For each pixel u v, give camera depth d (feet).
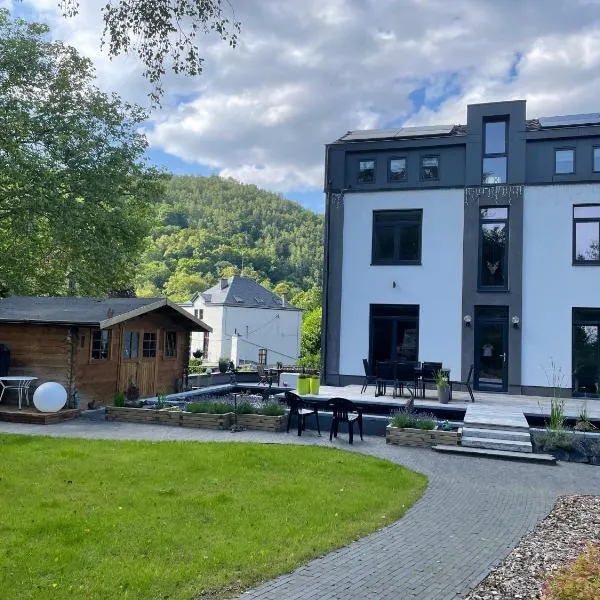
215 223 330.75
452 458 31.71
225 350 160.35
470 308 55.47
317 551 16.65
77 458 27.27
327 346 59.52
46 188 66.59
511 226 54.70
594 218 52.95
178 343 57.41
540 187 54.24
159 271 248.52
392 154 58.95
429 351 56.49
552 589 12.95
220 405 38.99
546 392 52.90
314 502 21.33
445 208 56.80
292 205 389.80
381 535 18.51
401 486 24.73
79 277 75.41
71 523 18.03
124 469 25.34
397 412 39.19
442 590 14.46
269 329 171.01
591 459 31.63
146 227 83.46
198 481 23.79
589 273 52.65
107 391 46.83
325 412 39.73
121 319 44.27
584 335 52.80
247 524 18.62
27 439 32.09
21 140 68.08
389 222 58.75
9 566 14.78
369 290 58.75
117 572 14.58
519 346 53.72
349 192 59.82
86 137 70.85
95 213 69.87
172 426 38.45
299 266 280.92
